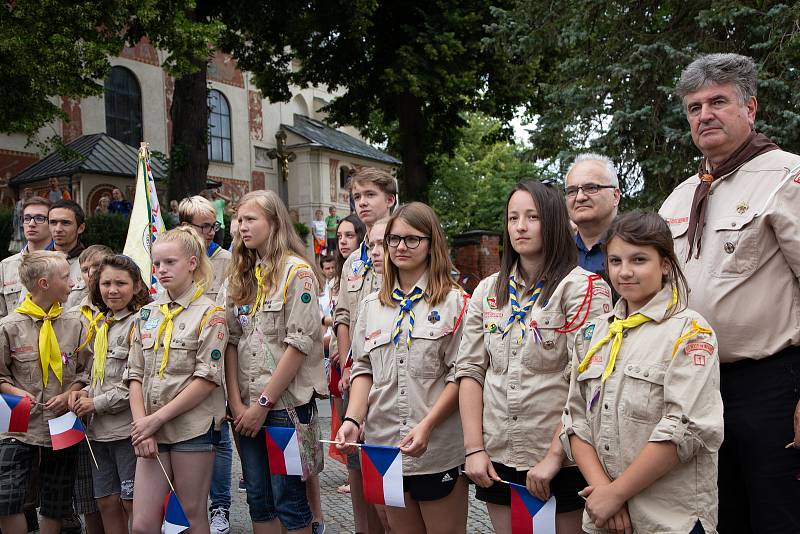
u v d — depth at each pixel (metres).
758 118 10.16
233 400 3.97
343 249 5.45
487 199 47.19
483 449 2.98
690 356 2.47
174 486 3.83
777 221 2.77
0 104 14.85
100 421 4.27
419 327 3.39
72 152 18.59
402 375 3.37
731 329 2.84
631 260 2.62
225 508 4.91
